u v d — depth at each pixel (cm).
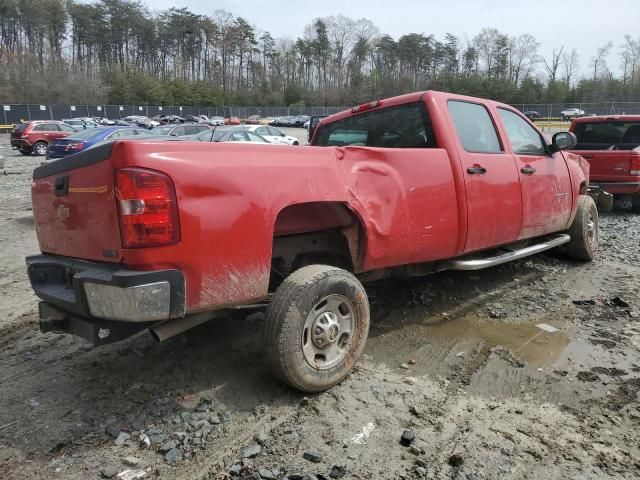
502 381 359
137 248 271
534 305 507
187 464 274
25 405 335
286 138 2266
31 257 370
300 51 11075
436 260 437
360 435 296
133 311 268
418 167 401
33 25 9462
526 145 545
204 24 11131
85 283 286
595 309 495
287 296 317
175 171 277
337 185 346
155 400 336
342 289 341
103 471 268
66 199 321
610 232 862
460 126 456
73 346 427
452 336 438
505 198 478
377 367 382
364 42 10800
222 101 10081
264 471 263
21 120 6003
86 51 10506
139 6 10925
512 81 9544
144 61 11125
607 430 300
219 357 398
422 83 10025
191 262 284
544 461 272
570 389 347
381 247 379
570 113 5478
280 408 325
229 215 294
